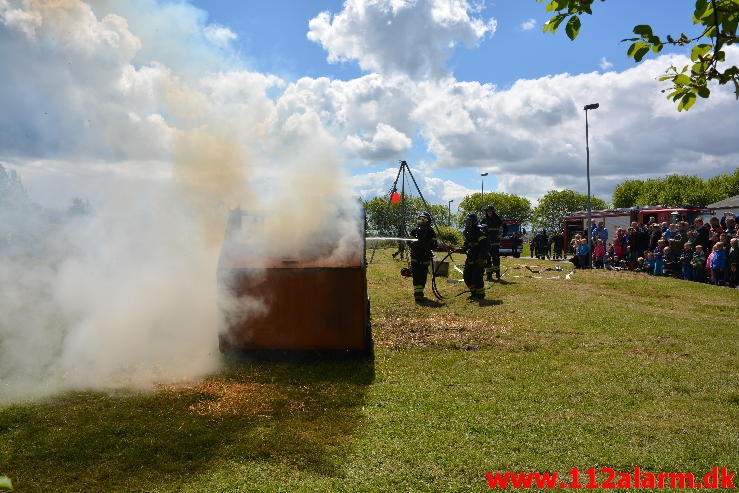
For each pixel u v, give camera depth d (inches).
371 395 189.9
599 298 428.1
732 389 200.7
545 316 346.6
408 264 660.1
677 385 204.7
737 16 117.5
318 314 233.0
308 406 178.7
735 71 127.0
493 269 542.6
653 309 386.0
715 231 583.8
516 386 203.0
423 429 159.2
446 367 229.1
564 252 1221.7
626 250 751.7
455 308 380.8
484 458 140.1
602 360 242.2
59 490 124.9
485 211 546.0
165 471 133.8
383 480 128.3
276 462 138.1
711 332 302.2
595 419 169.2
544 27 137.5
